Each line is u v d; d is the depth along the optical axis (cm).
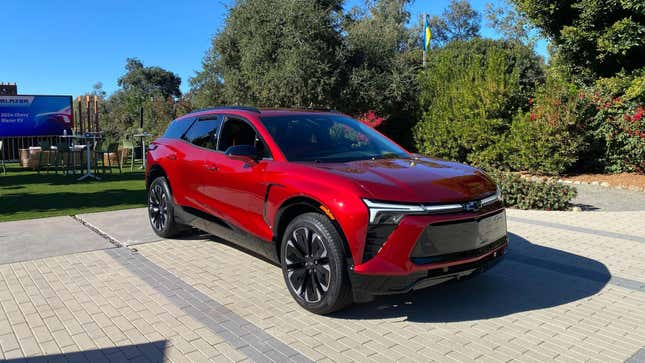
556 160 1334
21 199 1005
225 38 1908
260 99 1769
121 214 826
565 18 1573
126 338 360
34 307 418
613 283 482
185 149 597
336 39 1716
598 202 1005
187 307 418
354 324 386
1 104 1672
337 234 378
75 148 1441
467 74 1606
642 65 1481
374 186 377
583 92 1355
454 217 374
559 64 1641
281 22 1677
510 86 1492
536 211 848
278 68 1656
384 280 361
